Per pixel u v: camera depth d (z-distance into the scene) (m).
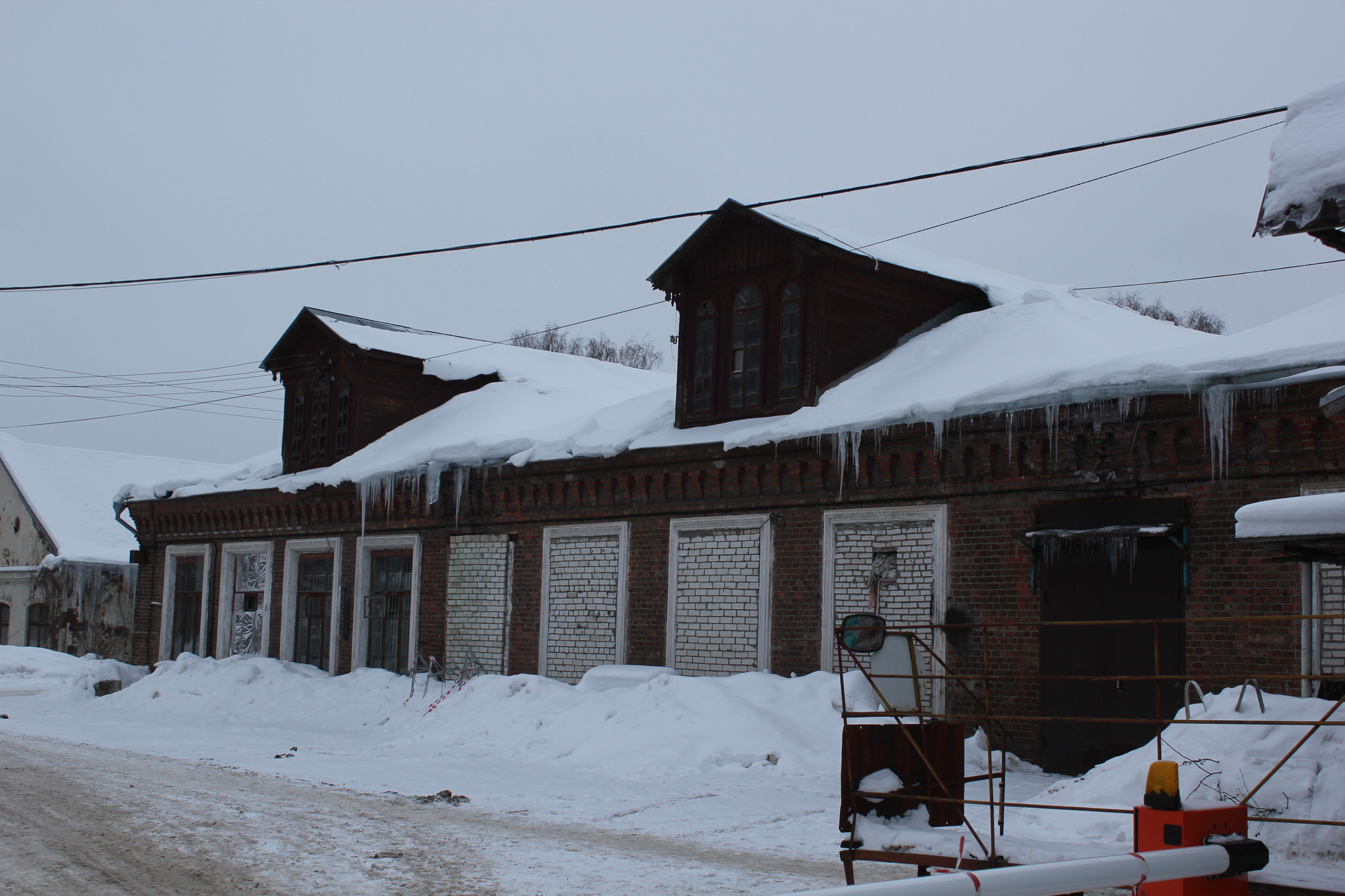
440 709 20.08
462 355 29.41
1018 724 15.25
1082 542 14.95
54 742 17.92
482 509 23.14
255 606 28.81
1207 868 5.53
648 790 13.13
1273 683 13.23
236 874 8.34
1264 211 8.56
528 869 8.63
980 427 15.91
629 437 20.84
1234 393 13.70
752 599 18.52
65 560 39.66
